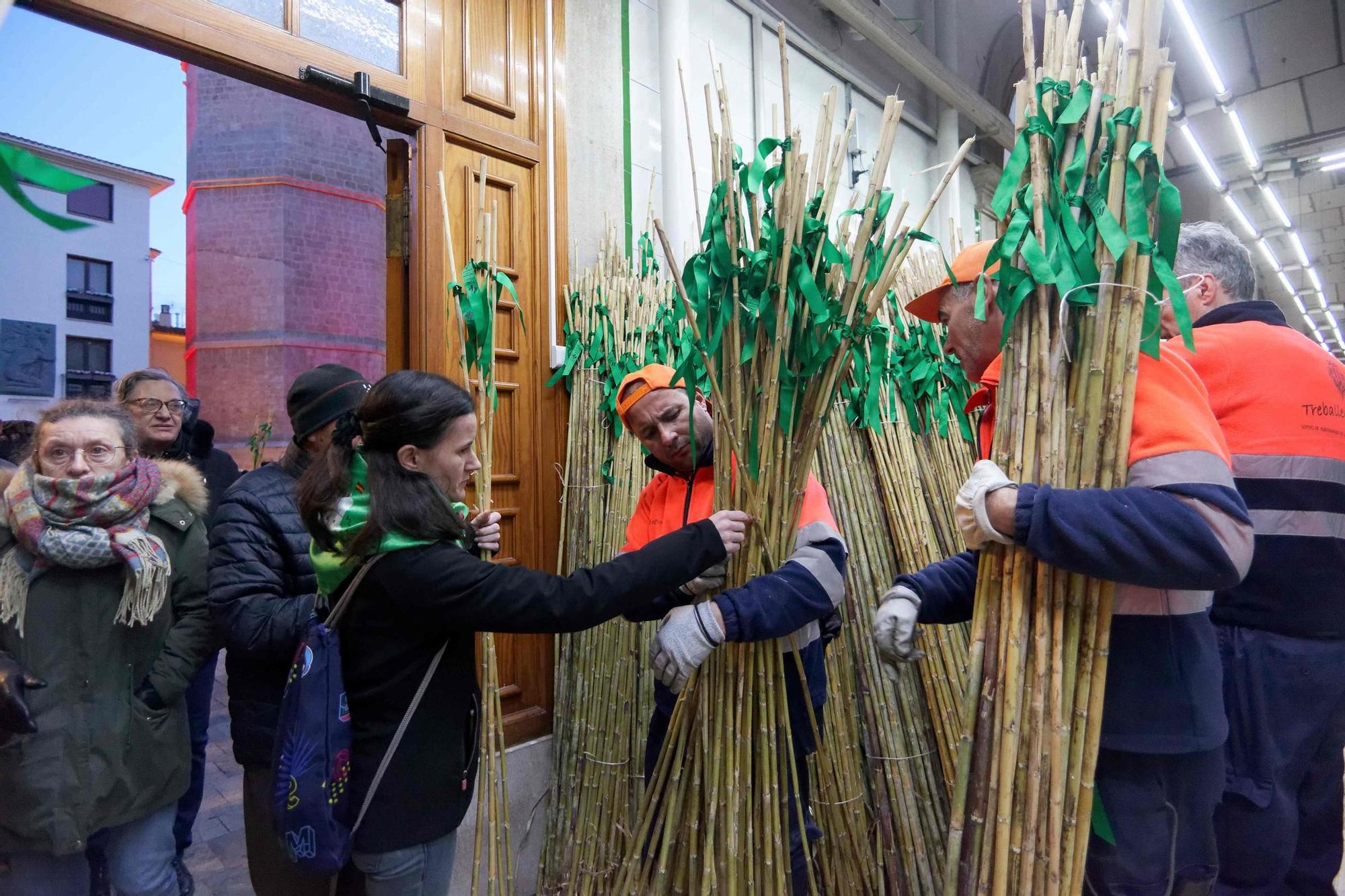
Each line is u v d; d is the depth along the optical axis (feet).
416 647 3.73
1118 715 3.18
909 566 6.94
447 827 3.81
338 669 3.63
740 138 11.23
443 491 3.75
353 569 3.66
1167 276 2.89
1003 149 19.39
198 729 7.11
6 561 4.50
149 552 4.82
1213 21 17.61
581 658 7.37
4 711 4.30
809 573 4.05
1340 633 4.50
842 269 4.17
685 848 4.26
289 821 3.45
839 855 5.14
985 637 3.17
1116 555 2.74
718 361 4.28
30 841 4.48
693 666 3.84
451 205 7.25
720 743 4.10
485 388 5.67
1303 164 22.67
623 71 9.16
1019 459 3.13
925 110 16.16
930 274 8.21
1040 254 2.97
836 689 5.49
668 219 9.69
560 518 8.04
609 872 6.05
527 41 8.01
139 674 4.90
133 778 4.83
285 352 14.74
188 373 15.33
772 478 4.13
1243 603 4.65
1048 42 3.24
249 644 4.37
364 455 3.76
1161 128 2.94
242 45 5.88
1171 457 2.89
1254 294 5.19
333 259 15.30
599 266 8.21
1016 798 3.06
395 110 6.78
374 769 3.65
